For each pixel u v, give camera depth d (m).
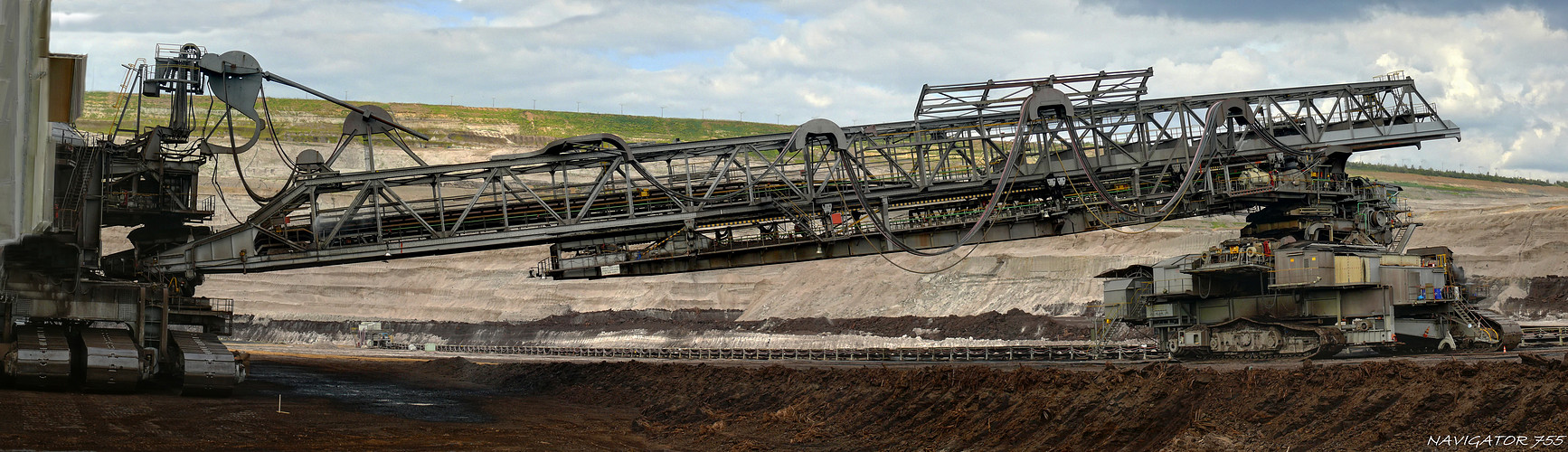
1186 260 46.19
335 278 140.50
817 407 38.59
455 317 130.38
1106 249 96.31
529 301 126.75
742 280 114.94
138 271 43.12
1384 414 22.02
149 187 45.41
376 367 74.06
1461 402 21.12
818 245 46.25
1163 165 46.78
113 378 39.47
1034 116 44.28
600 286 124.50
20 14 29.30
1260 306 43.66
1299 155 47.28
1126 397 28.11
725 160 47.16
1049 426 28.88
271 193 143.75
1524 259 80.94
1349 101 48.47
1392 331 39.97
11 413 33.25
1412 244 92.06
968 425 31.45
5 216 28.98
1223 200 47.25
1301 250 41.88
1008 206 46.56
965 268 96.69
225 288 140.12
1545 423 19.34
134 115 174.12
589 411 47.00
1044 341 73.19
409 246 43.00
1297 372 25.52
